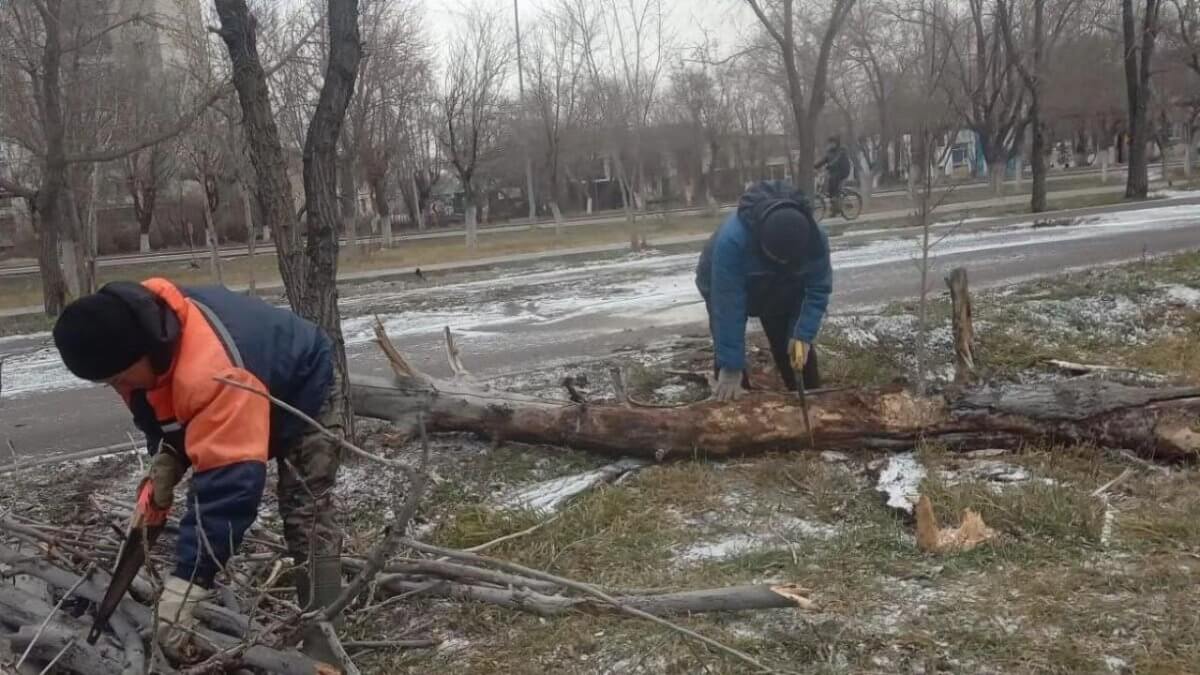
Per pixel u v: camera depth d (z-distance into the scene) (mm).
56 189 14906
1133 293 8641
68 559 3500
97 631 2854
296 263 4977
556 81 27656
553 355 8508
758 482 4672
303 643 3115
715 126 35875
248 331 2879
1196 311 8000
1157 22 24406
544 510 4484
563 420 5133
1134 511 4141
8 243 39750
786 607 3262
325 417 3156
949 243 15648
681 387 6367
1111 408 4746
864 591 3582
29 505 4949
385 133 25828
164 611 2699
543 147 33406
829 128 37344
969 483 4391
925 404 4902
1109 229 15992
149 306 2619
